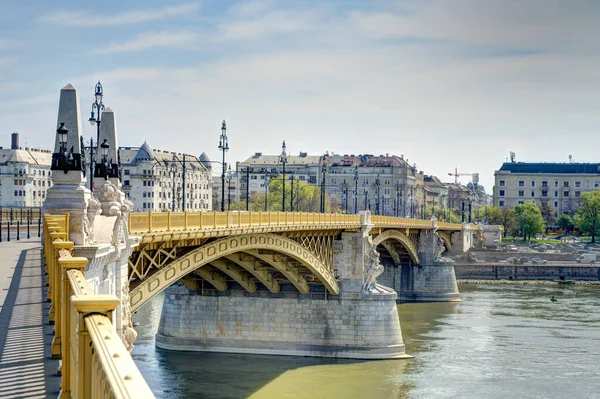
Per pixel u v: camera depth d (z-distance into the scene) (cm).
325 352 9681
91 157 5566
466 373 8975
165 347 9862
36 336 2612
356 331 9744
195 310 9856
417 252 17425
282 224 7969
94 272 3309
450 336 11569
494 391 8138
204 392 7769
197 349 9775
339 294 9912
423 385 8350
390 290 10306
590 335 11700
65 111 3459
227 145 8631
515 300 16900
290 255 8481
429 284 17300
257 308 9800
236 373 8631
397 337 9875
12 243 6756
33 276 4116
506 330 12188
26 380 2083
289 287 10050
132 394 905
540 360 9769
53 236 2859
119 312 3919
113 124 4775
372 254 10312
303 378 8519
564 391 8200
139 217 4938
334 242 10344
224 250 6844
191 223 5825
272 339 9750
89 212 3369
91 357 1375
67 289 1947
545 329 12300
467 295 18150
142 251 5359
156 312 12938
